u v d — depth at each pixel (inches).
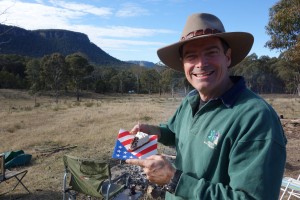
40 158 321.4
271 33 521.0
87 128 524.7
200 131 62.5
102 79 3230.8
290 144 349.4
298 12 468.4
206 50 63.3
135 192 189.5
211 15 65.1
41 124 614.9
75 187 185.8
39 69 2329.0
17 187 238.2
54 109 982.4
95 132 472.7
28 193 226.2
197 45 63.6
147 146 66.7
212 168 58.9
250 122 54.7
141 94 3009.4
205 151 60.0
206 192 51.7
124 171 239.6
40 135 463.5
